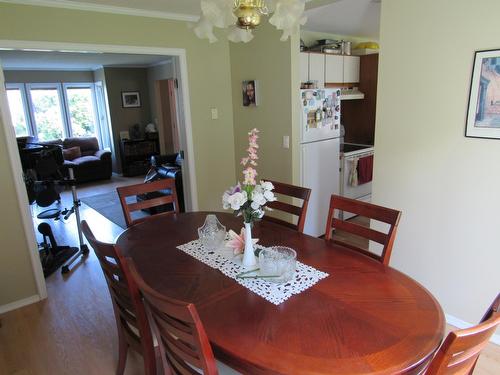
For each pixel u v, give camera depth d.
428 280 2.56
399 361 1.07
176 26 3.51
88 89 8.60
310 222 3.86
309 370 1.05
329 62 4.54
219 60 3.87
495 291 2.24
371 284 1.50
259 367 1.09
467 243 2.31
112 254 1.56
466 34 2.10
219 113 3.98
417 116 2.40
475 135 2.16
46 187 3.41
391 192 2.63
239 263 1.74
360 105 5.19
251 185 1.68
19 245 2.85
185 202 4.08
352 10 3.65
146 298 1.26
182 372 1.38
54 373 2.16
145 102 8.55
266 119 3.69
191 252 1.91
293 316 1.31
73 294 3.05
